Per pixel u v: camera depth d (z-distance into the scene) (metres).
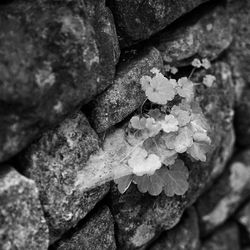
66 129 0.55
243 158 0.91
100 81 0.56
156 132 0.60
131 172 0.59
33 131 0.50
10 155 0.49
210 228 0.89
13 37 0.47
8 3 0.50
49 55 0.49
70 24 0.51
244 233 0.96
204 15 0.72
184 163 0.70
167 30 0.69
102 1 0.56
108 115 0.59
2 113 0.46
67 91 0.51
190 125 0.64
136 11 0.60
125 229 0.66
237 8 0.77
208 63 0.70
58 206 0.55
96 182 0.58
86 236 0.60
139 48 0.65
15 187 0.49
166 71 0.69
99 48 0.56
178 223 0.78
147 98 0.61
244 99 0.85
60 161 0.55
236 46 0.80
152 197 0.67
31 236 0.51
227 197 0.89
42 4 0.50
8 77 0.46
